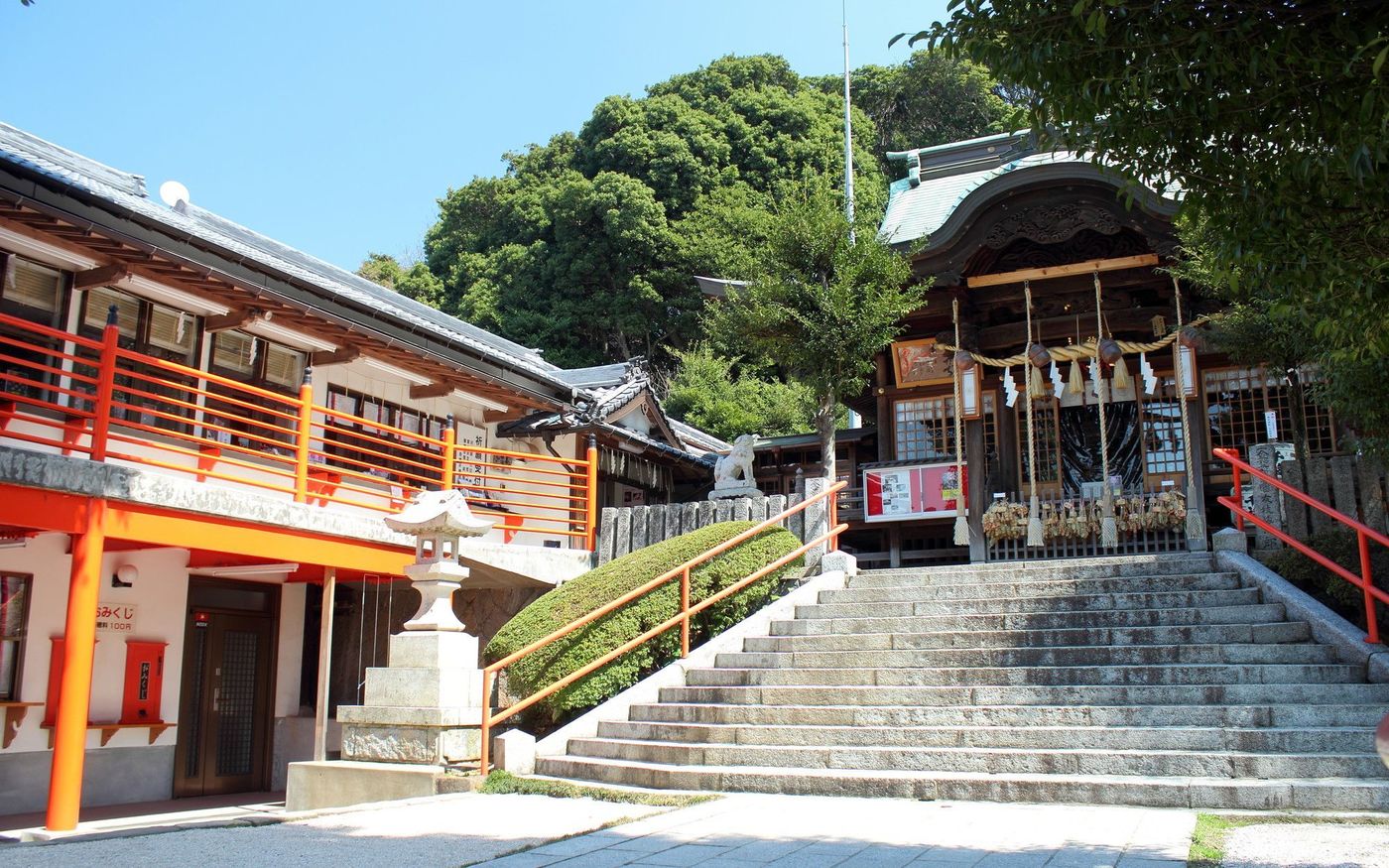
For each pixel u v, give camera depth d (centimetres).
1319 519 1090
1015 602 1060
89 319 1166
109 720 1187
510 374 1552
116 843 629
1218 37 556
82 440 1142
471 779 848
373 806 772
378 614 1428
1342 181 560
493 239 4072
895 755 805
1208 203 605
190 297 1227
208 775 1309
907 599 1144
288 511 1095
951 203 1892
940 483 1644
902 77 4447
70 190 950
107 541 1149
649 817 697
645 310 3747
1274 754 715
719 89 4309
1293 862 507
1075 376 1537
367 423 1252
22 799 1092
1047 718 826
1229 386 1595
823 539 1273
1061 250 1594
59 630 1147
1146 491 1600
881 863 534
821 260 1556
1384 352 607
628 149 3916
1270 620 939
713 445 2556
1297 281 583
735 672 1012
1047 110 612
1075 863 517
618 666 1080
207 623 1333
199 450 1279
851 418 2769
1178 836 577
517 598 1369
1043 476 1678
